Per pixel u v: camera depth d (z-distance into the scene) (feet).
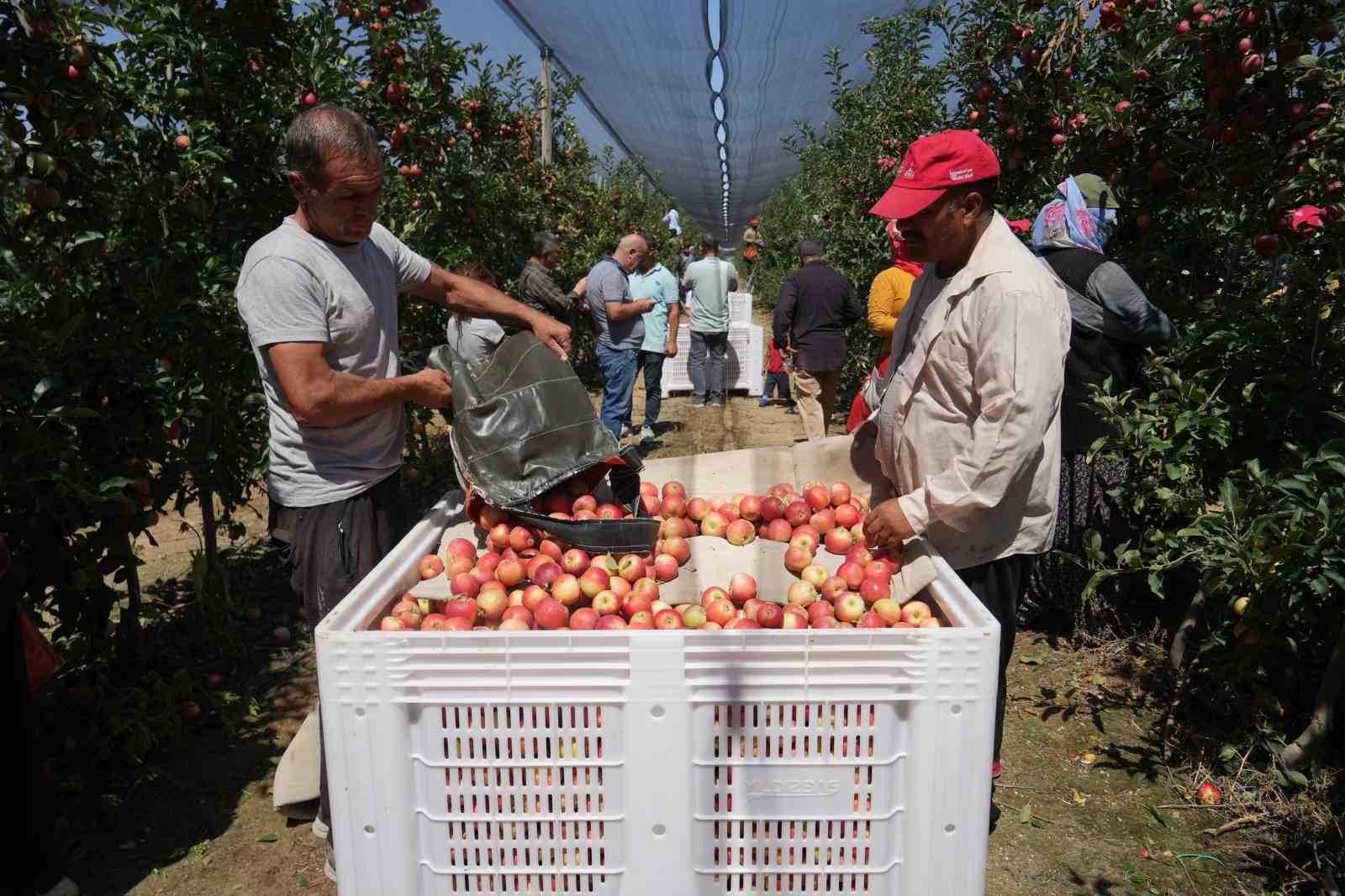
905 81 24.82
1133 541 13.85
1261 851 9.56
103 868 9.70
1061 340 7.48
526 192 29.73
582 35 23.63
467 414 7.93
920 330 8.16
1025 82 15.64
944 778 5.61
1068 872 9.34
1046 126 15.90
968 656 5.44
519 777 5.65
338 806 5.66
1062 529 14.11
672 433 30.60
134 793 11.04
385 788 5.63
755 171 52.60
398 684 5.50
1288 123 10.77
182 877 9.57
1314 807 9.67
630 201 54.39
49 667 8.79
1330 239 10.05
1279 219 10.63
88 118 10.21
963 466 7.36
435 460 23.70
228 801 10.91
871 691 5.49
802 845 5.73
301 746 9.94
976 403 7.79
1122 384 12.22
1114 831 9.98
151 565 18.11
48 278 10.16
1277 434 11.23
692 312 34.53
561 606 6.83
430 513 8.48
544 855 5.77
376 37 17.02
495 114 25.45
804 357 23.84
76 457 10.27
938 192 7.54
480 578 7.44
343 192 7.58
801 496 9.50
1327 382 10.81
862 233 28.71
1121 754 11.39
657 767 5.62
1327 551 8.86
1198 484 11.62
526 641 5.45
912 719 5.53
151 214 11.78
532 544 7.98
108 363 11.02
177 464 11.85
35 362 9.89
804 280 23.61
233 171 13.43
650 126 37.70
